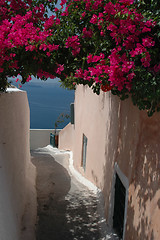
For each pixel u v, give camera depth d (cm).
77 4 268
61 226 444
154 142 252
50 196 584
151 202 250
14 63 272
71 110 1067
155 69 221
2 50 258
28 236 370
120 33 234
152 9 231
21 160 455
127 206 332
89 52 277
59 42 276
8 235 269
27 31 261
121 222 393
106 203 479
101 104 589
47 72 289
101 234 421
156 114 249
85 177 745
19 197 395
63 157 1080
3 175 287
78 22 276
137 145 304
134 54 217
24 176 492
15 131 395
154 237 237
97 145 616
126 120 366
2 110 311
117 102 437
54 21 279
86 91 780
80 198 573
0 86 337
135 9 228
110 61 230
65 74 295
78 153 873
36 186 651
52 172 812
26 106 630
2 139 302
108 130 508
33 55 271
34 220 445
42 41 263
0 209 258
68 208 519
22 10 321
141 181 282
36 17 323
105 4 249
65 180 726
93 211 508
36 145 1697
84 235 418
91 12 259
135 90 242
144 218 266
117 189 416
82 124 829
